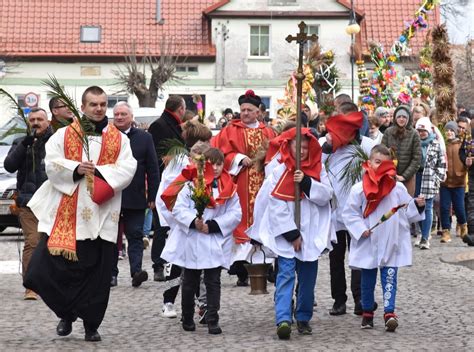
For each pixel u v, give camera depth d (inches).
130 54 2070.6
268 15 2292.1
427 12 1035.9
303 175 422.0
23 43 2322.8
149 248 803.4
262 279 537.6
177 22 2349.9
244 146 559.8
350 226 436.5
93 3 2383.1
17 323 455.8
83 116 422.3
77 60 2313.0
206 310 444.1
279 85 2305.6
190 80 2306.8
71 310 406.9
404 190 438.6
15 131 528.7
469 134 796.0
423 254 727.7
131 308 499.5
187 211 431.2
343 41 2300.7
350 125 465.7
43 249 407.8
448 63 976.3
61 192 410.6
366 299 436.1
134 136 579.5
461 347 390.9
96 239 409.4
